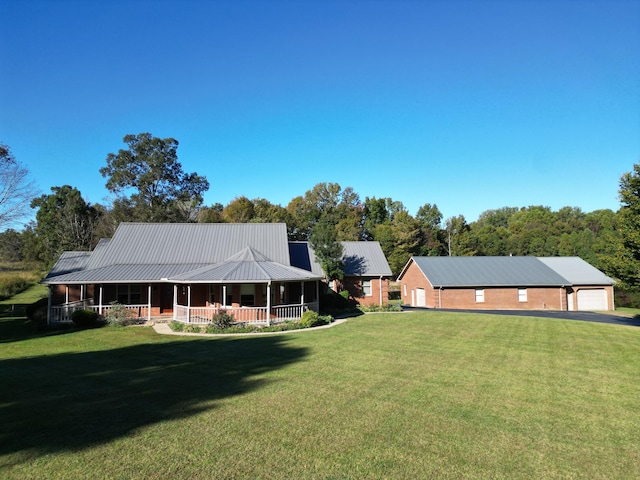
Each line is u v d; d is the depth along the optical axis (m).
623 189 24.16
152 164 54.69
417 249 65.12
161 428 7.50
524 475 5.82
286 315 23.55
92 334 20.00
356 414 8.23
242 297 24.78
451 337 17.91
